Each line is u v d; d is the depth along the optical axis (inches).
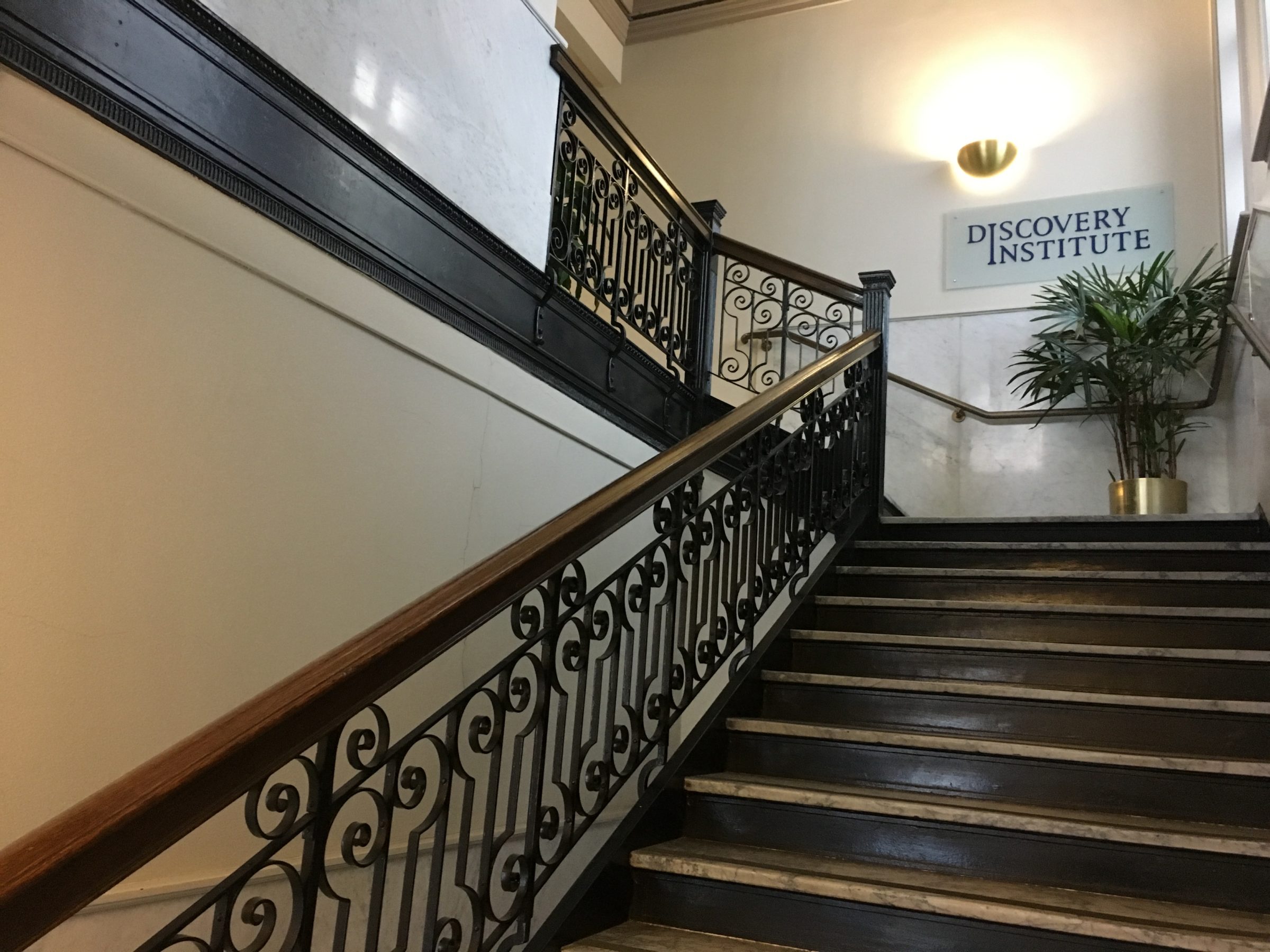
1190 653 102.3
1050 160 233.3
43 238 67.7
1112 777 87.0
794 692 108.1
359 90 98.6
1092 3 237.9
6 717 64.3
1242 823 83.1
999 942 69.9
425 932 58.5
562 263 132.3
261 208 84.7
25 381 66.2
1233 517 139.9
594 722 77.0
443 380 107.0
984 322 231.0
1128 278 199.8
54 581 67.4
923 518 159.5
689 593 112.7
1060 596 126.6
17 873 34.6
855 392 154.6
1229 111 216.7
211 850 78.2
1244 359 177.3
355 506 93.7
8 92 65.6
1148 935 66.6
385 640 52.6
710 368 178.2
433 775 102.1
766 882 75.8
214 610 78.7
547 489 124.7
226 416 80.8
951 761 91.9
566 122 136.1
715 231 179.8
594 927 76.0
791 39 266.7
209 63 80.5
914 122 248.5
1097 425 217.5
